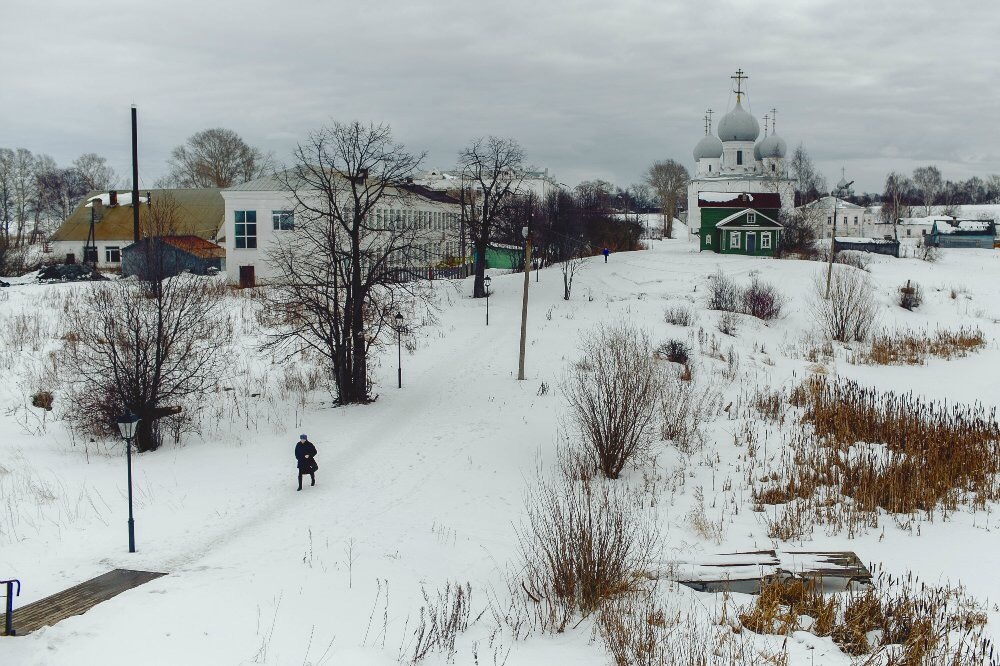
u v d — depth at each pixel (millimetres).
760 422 31953
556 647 14312
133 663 12273
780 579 16469
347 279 34000
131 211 81688
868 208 167875
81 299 46875
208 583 16109
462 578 17641
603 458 25344
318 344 40656
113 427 28688
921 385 40375
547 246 77875
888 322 57125
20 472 24938
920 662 13148
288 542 19688
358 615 15086
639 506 22297
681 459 27219
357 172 33938
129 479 19156
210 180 125062
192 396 33500
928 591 16234
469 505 22891
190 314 32562
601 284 66312
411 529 20797
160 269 30719
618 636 14016
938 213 172125
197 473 25609
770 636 14461
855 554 18250
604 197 123438
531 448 28234
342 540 19734
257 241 63531
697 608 15711
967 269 82812
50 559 18469
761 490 23828
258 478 25141
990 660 13062
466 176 77312
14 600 15914
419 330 47156
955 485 24438
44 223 135250
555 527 18250
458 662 13516
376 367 39500
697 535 19969
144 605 14555
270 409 32875
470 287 63938
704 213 88062
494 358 41312
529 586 17156
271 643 13328
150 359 29750
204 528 20797
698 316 53062
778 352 46938
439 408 32969
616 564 16250
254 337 43000
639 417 26625
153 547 19344
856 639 14164
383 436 29516
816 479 24547
